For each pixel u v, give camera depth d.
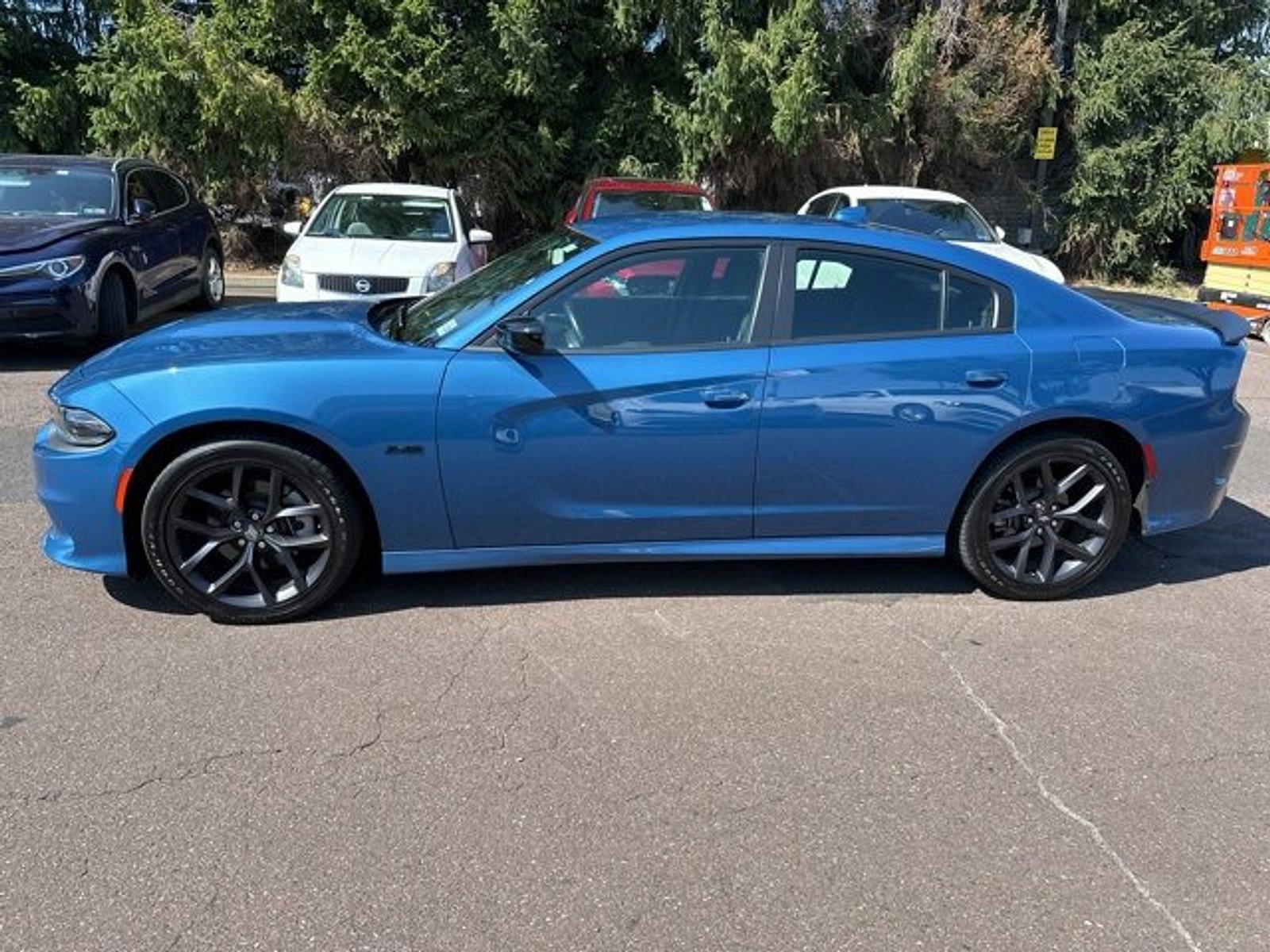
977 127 16.14
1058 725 3.29
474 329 3.80
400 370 3.68
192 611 3.92
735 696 3.42
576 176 15.73
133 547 3.79
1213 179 16.92
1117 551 4.27
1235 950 2.35
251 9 14.16
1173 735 3.26
